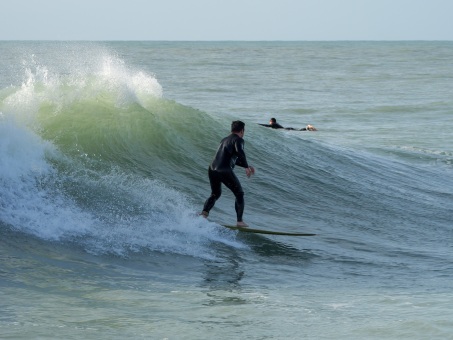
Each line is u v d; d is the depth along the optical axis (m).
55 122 40.84
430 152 78.00
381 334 19.23
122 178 38.38
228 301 23.95
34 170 33.94
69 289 23.48
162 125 46.19
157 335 18.67
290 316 21.75
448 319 20.73
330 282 29.36
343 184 52.75
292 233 36.25
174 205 37.06
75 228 30.64
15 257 26.19
